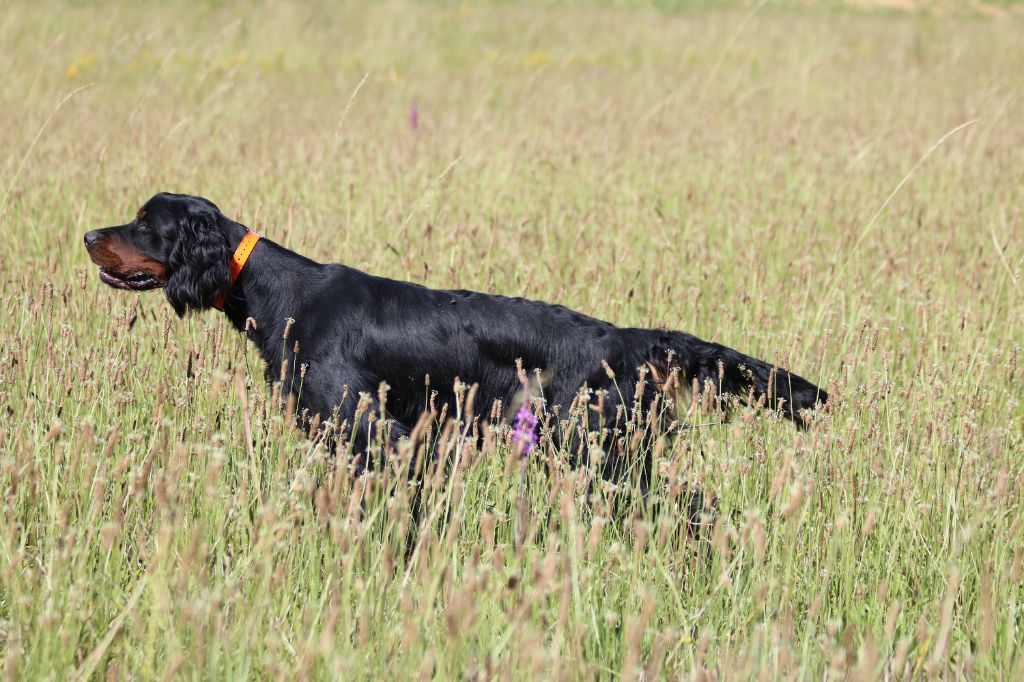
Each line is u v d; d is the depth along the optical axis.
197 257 7.98
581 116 22.62
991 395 8.42
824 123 22.12
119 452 6.87
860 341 8.23
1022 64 34.66
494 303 8.05
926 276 11.27
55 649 4.94
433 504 5.98
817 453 6.76
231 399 7.23
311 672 4.63
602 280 10.77
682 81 28.55
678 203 14.73
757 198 15.02
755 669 5.04
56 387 7.26
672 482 5.77
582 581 5.29
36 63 25.62
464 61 33.19
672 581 5.70
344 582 5.34
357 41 34.00
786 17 47.66
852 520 6.43
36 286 10.15
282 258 8.05
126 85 25.14
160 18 33.38
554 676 4.47
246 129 19.33
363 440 7.55
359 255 11.37
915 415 7.64
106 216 12.91
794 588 5.98
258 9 36.28
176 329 9.36
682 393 7.89
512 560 5.71
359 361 7.83
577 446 7.54
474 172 15.97
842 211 14.60
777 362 7.89
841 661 4.44
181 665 4.64
